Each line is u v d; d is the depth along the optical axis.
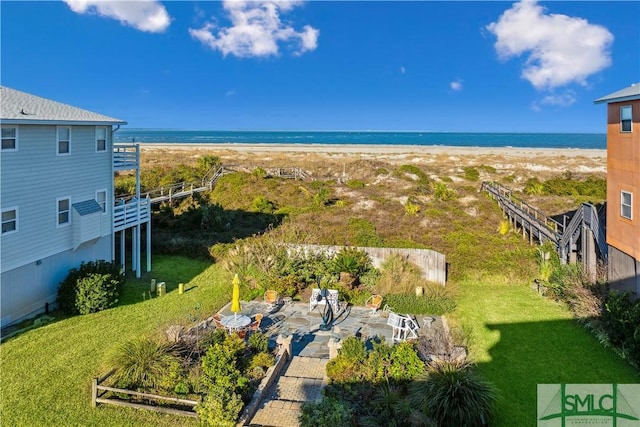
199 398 9.66
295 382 10.89
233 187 33.81
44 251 14.71
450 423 8.71
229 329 12.95
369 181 38.91
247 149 85.56
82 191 16.33
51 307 15.05
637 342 11.34
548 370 11.46
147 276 19.06
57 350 12.20
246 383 10.20
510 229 24.72
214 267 20.38
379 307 15.98
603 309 13.63
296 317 15.23
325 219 25.39
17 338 12.84
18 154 13.52
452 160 61.00
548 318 14.91
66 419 9.20
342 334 13.83
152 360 10.41
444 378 9.17
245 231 24.69
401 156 67.62
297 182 36.28
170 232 24.70
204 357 10.43
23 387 10.34
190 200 30.39
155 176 35.81
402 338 13.23
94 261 16.88
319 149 90.56
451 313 15.48
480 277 18.72
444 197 31.16
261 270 18.20
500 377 11.12
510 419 9.38
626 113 14.33
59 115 15.09
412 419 8.52
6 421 9.08
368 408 9.29
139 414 9.41
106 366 11.21
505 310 15.66
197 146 94.19
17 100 15.20
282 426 9.12
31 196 14.08
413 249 18.62
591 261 16.66
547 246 19.31
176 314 14.95
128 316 14.72
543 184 36.53
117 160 18.78
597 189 34.84
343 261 17.81
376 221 25.28
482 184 36.44
